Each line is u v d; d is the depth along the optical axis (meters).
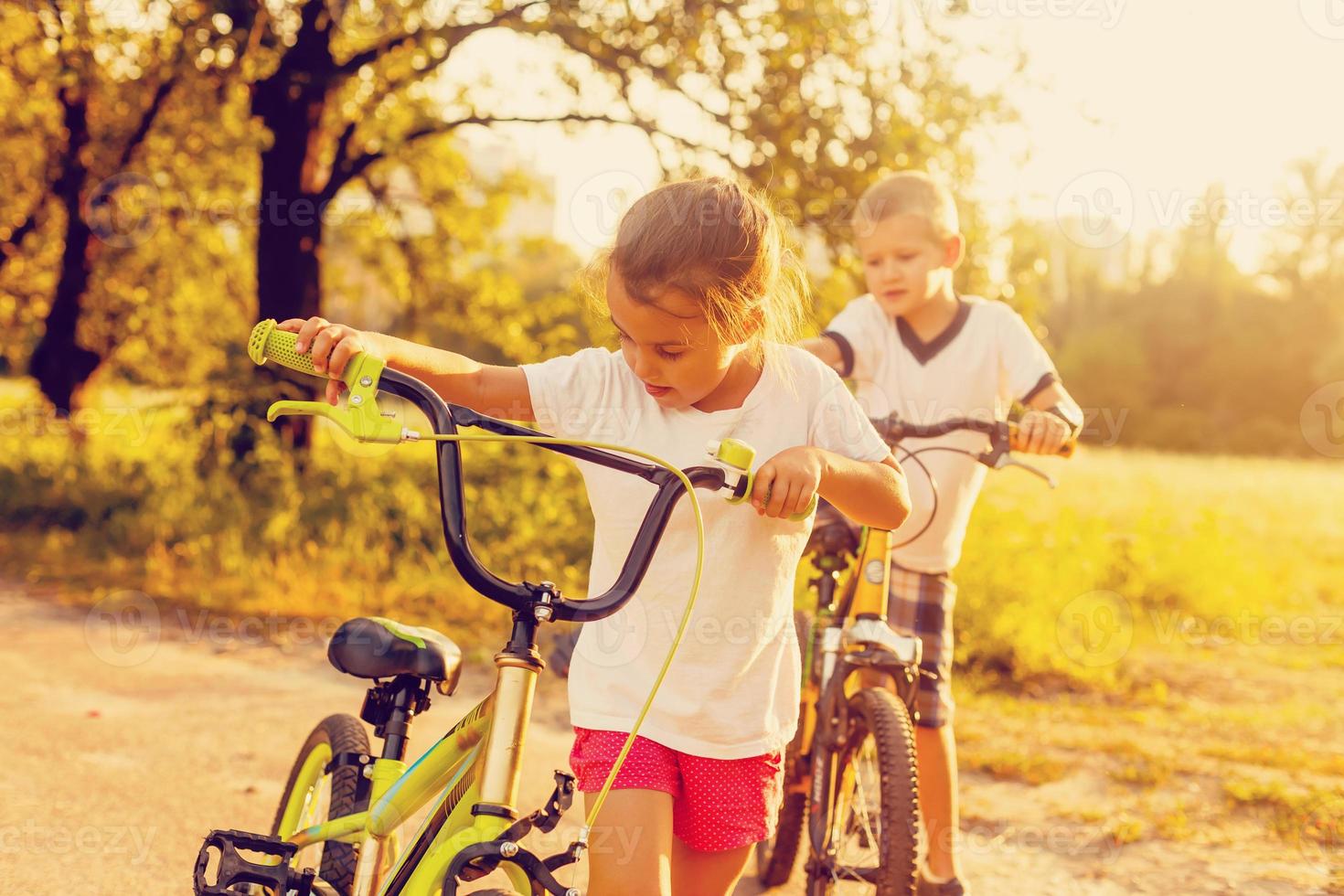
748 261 1.79
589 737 1.98
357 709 5.33
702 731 1.96
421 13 10.59
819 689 3.22
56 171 14.33
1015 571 7.12
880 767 2.72
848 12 8.93
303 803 2.63
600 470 1.99
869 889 3.09
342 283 15.23
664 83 9.64
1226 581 8.99
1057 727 5.57
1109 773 4.77
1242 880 3.68
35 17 12.12
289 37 10.80
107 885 3.30
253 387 9.98
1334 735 5.57
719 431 1.99
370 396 1.65
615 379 2.02
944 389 3.34
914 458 3.20
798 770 3.30
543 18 9.78
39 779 4.16
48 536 9.40
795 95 9.28
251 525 8.68
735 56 9.41
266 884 2.00
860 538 3.12
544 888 1.53
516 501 8.27
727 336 1.82
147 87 12.79
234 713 5.17
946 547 3.31
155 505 9.30
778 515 1.71
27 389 18.38
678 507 1.93
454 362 1.95
